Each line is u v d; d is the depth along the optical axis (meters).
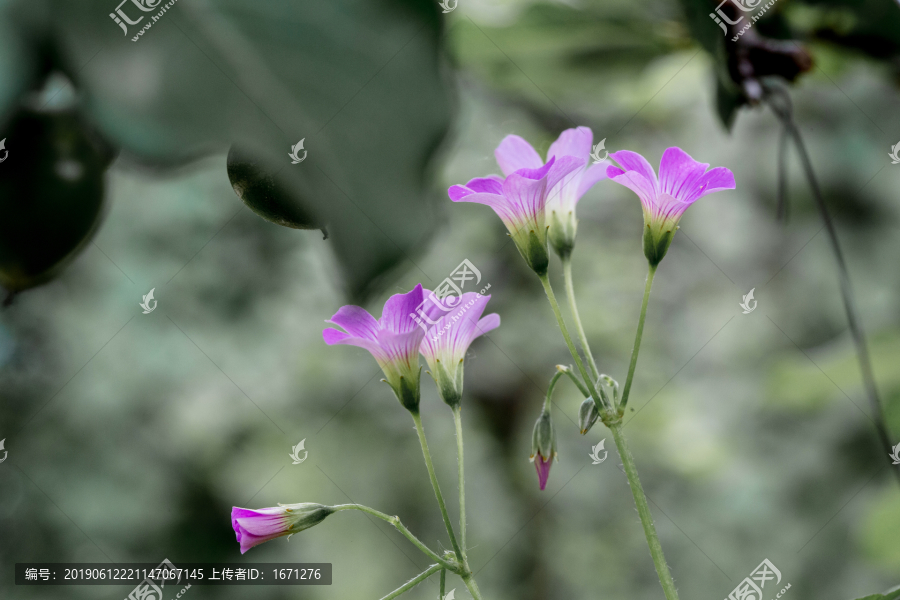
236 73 0.32
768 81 0.47
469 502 1.32
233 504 1.25
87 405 1.23
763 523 1.07
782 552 0.96
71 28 0.31
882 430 0.47
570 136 0.46
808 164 0.47
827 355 0.82
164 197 1.25
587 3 0.49
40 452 1.23
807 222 0.92
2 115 0.30
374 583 1.19
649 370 1.33
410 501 1.31
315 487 1.26
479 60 0.50
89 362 1.25
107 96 0.31
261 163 0.37
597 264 1.38
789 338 0.96
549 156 0.46
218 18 0.32
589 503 1.31
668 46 0.49
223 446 1.28
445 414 1.37
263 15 0.33
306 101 0.33
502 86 0.50
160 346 1.26
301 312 1.34
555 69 0.50
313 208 0.33
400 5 0.34
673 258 1.37
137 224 1.26
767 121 0.94
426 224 0.33
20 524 1.20
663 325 1.37
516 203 0.44
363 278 0.33
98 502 1.21
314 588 1.18
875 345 0.68
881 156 0.86
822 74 0.50
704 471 1.16
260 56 0.32
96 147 0.40
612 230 1.41
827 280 0.93
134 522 1.22
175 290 1.28
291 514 0.44
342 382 1.34
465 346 0.45
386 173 0.33
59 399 1.24
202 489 1.27
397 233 0.33
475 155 1.10
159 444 1.25
